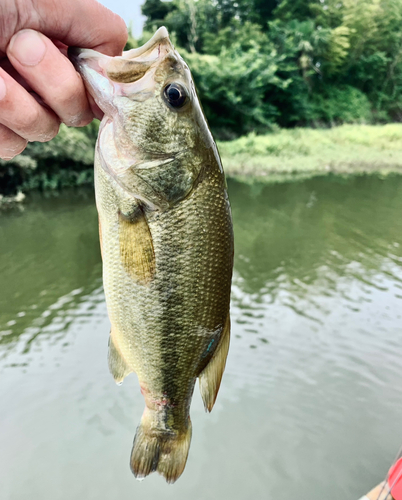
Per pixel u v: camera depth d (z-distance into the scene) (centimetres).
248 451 72
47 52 16
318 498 63
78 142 301
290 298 123
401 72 648
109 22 19
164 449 24
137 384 87
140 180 21
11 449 71
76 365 91
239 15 666
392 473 50
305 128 542
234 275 141
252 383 86
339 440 74
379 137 492
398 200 253
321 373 89
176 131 21
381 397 83
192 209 22
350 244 173
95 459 70
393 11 647
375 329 106
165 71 21
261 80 475
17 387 84
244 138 458
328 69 599
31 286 133
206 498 64
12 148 19
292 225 202
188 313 22
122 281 22
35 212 235
